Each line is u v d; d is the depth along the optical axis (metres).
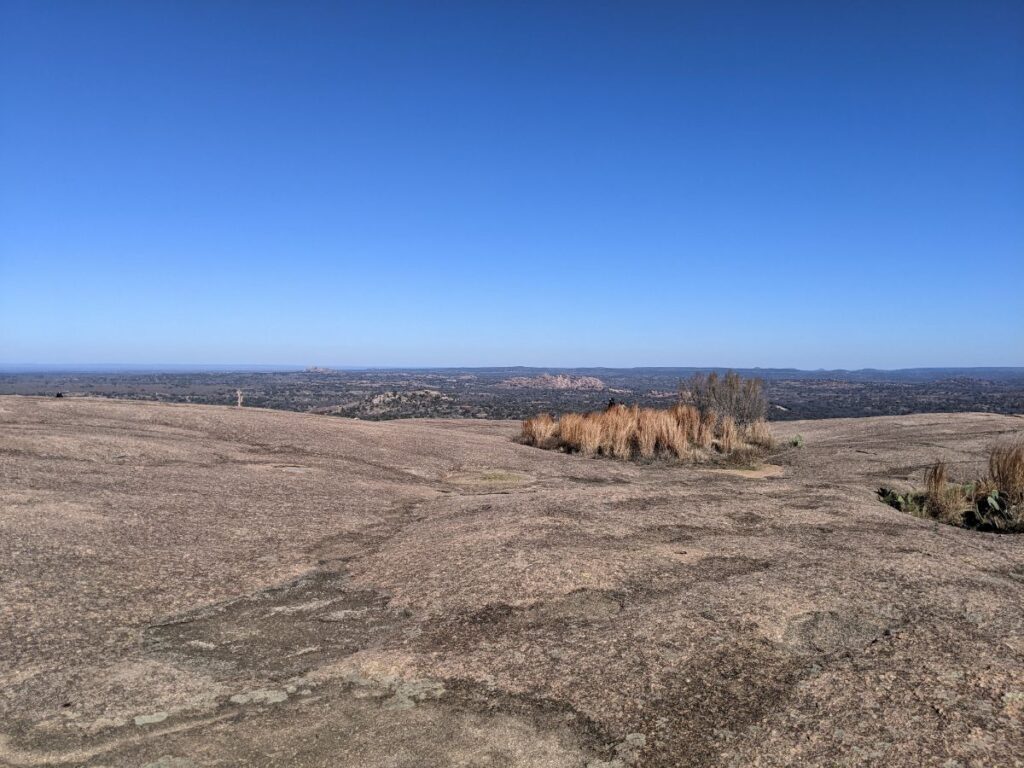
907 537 7.21
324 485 9.51
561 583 5.48
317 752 3.29
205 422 13.22
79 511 6.85
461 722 3.56
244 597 5.34
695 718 3.56
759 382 20.64
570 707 3.69
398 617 5.01
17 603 4.76
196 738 3.39
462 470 12.45
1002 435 17.53
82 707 3.61
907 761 3.13
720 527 7.47
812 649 4.29
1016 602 5.12
